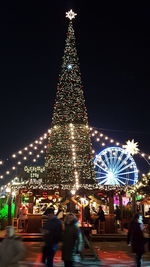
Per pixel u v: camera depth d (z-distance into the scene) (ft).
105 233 66.08
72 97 88.28
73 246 26.05
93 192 70.59
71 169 82.28
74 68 91.30
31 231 64.23
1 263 17.98
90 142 86.63
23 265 34.19
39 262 36.29
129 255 43.24
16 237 18.83
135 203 75.20
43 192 71.31
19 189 70.90
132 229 31.45
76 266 34.65
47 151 86.43
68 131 85.30
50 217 29.35
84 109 88.74
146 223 70.85
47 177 83.41
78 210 74.38
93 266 34.73
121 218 76.54
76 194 69.97
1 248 18.37
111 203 70.18
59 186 70.69
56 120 87.30
